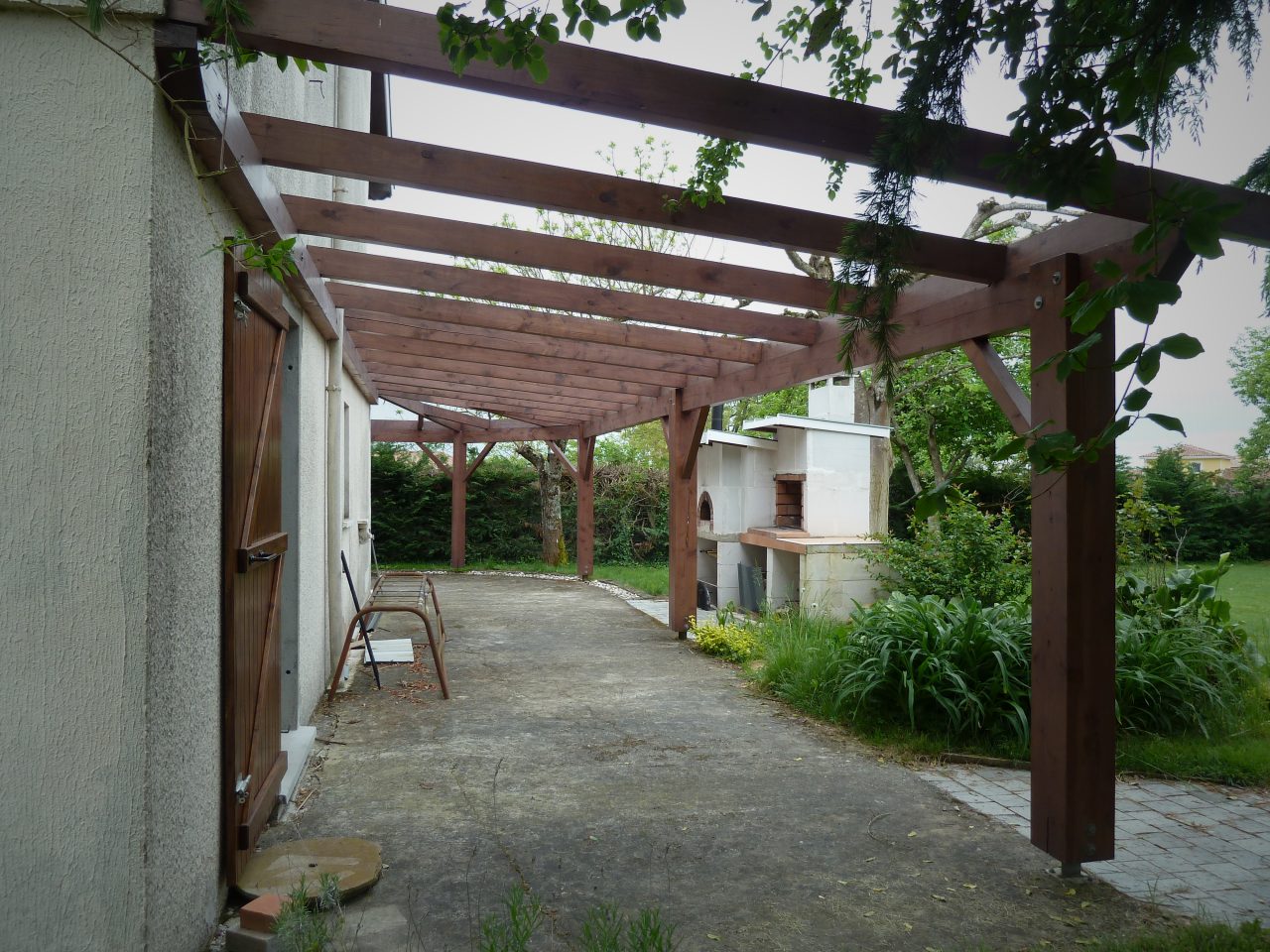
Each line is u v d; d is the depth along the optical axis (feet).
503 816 12.59
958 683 16.14
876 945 9.04
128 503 7.07
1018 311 11.71
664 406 30.40
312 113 19.53
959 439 51.39
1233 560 56.29
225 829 9.39
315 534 19.02
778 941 9.09
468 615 34.30
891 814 12.89
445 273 17.54
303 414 17.08
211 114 7.61
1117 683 16.89
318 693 19.38
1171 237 9.45
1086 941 9.20
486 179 10.96
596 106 8.40
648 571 53.72
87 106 7.06
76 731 7.00
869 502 36.01
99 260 7.06
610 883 10.42
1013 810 13.12
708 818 12.63
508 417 50.80
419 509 56.49
